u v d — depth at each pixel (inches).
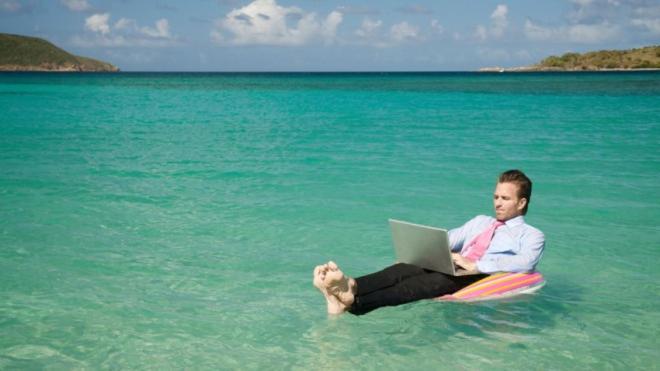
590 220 313.7
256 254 253.1
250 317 185.8
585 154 554.3
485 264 204.1
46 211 321.4
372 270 235.1
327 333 174.2
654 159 524.7
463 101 1475.1
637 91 1923.0
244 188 392.5
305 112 1122.0
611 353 163.8
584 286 217.9
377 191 384.5
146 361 156.0
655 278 227.8
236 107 1273.4
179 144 621.9
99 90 2148.1
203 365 154.3
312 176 438.6
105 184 399.9
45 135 692.1
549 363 157.2
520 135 709.9
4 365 152.5
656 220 314.8
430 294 194.9
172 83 3297.2
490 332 175.9
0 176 422.6
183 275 225.1
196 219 310.3
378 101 1507.1
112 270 229.3
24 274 222.2
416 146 611.8
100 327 176.6
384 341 169.2
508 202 211.6
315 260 246.4
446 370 152.3
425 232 192.1
